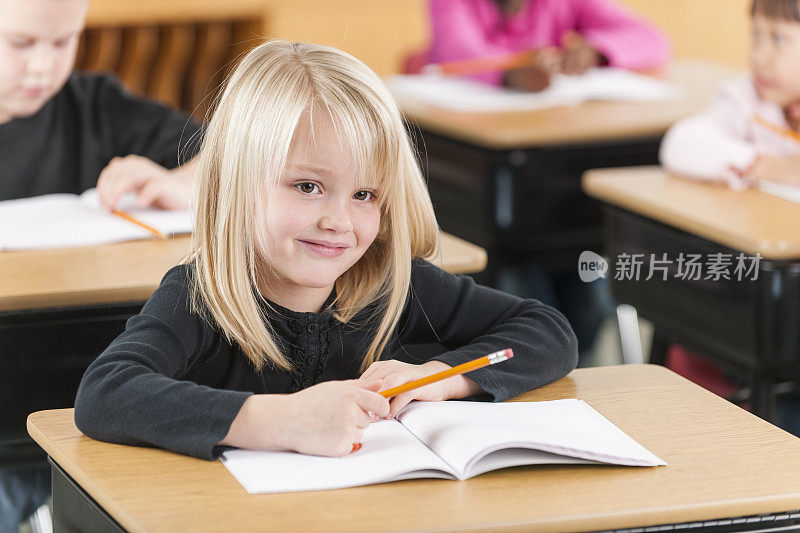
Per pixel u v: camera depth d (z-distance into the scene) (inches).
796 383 147.1
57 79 136.6
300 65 79.0
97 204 130.3
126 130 148.5
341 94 77.6
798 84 150.1
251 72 79.7
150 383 73.6
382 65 316.2
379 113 78.7
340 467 69.5
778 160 147.8
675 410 82.4
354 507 65.4
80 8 133.6
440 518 64.3
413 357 97.9
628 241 147.2
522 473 70.8
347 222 78.0
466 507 65.7
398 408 77.7
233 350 84.2
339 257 79.4
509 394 82.5
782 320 126.4
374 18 312.2
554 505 66.3
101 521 69.2
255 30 287.4
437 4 213.8
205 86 285.0
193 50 285.0
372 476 68.3
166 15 274.7
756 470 71.9
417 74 219.5
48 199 132.3
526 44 214.8
